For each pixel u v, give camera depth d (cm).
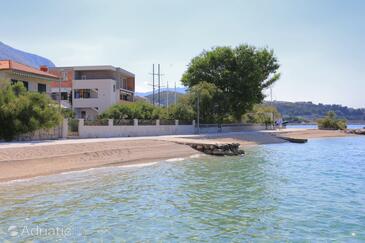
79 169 2205
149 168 2320
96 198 1441
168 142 3469
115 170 2212
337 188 1700
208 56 6281
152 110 5031
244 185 1756
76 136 3656
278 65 6719
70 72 6194
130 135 4212
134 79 7200
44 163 2164
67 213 1216
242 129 6681
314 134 7012
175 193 1556
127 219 1157
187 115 5188
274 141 5112
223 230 1055
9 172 1894
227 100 5697
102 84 5928
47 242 939
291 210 1284
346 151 3784
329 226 1100
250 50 6212
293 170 2309
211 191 1605
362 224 1121
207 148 3278
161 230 1050
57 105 3356
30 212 1221
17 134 3031
